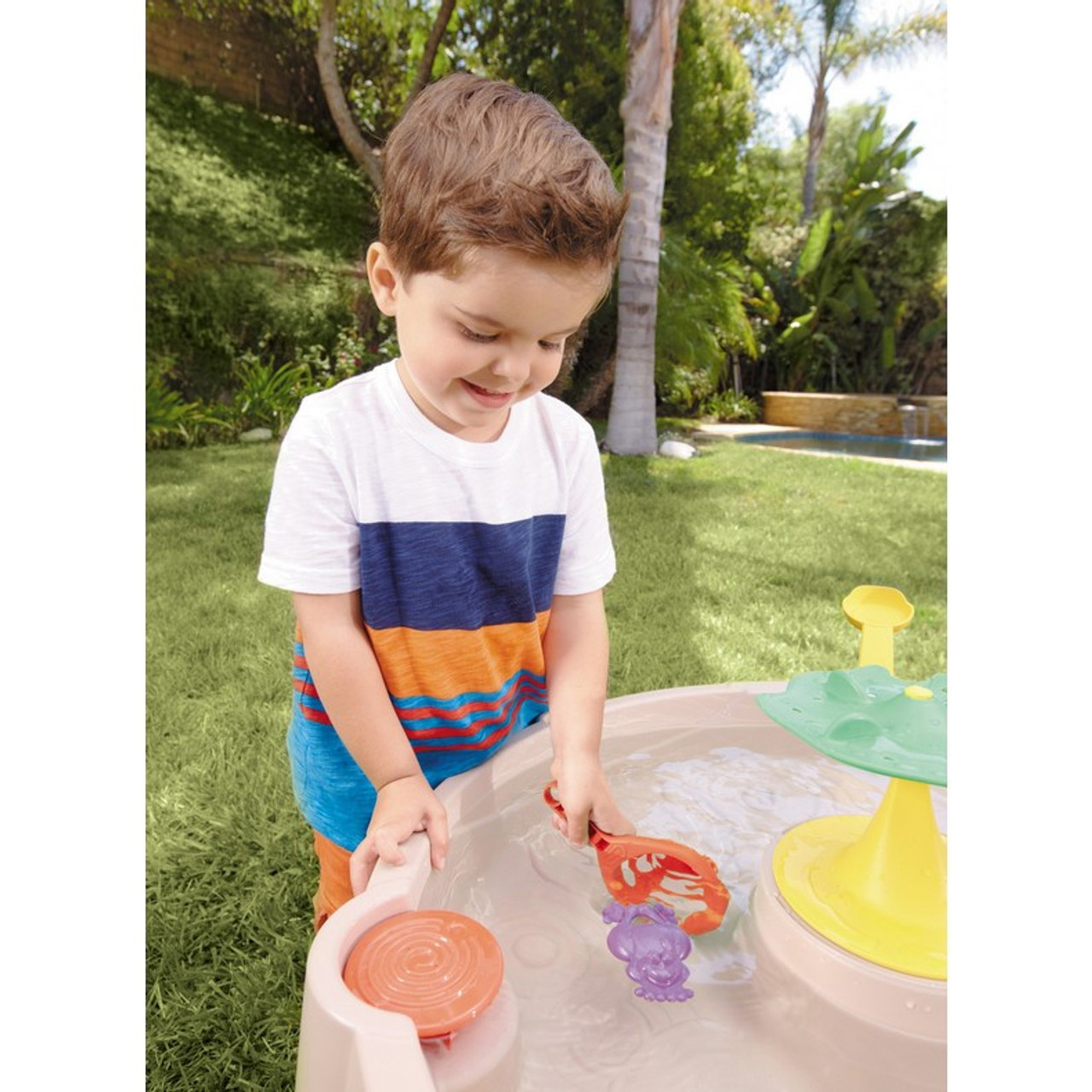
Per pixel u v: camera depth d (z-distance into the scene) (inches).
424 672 48.5
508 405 40.3
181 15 245.4
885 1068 34.8
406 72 281.0
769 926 38.8
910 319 385.4
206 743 79.0
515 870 44.8
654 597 123.3
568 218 34.9
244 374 241.0
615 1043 34.8
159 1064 48.2
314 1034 31.0
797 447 297.4
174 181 237.1
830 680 39.8
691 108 320.8
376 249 40.7
